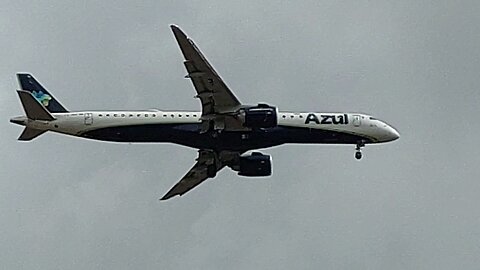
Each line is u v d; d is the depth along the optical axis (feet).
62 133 300.40
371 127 311.47
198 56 273.33
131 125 300.20
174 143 303.07
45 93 314.76
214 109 293.23
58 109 314.14
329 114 310.45
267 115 291.17
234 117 294.05
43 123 298.35
